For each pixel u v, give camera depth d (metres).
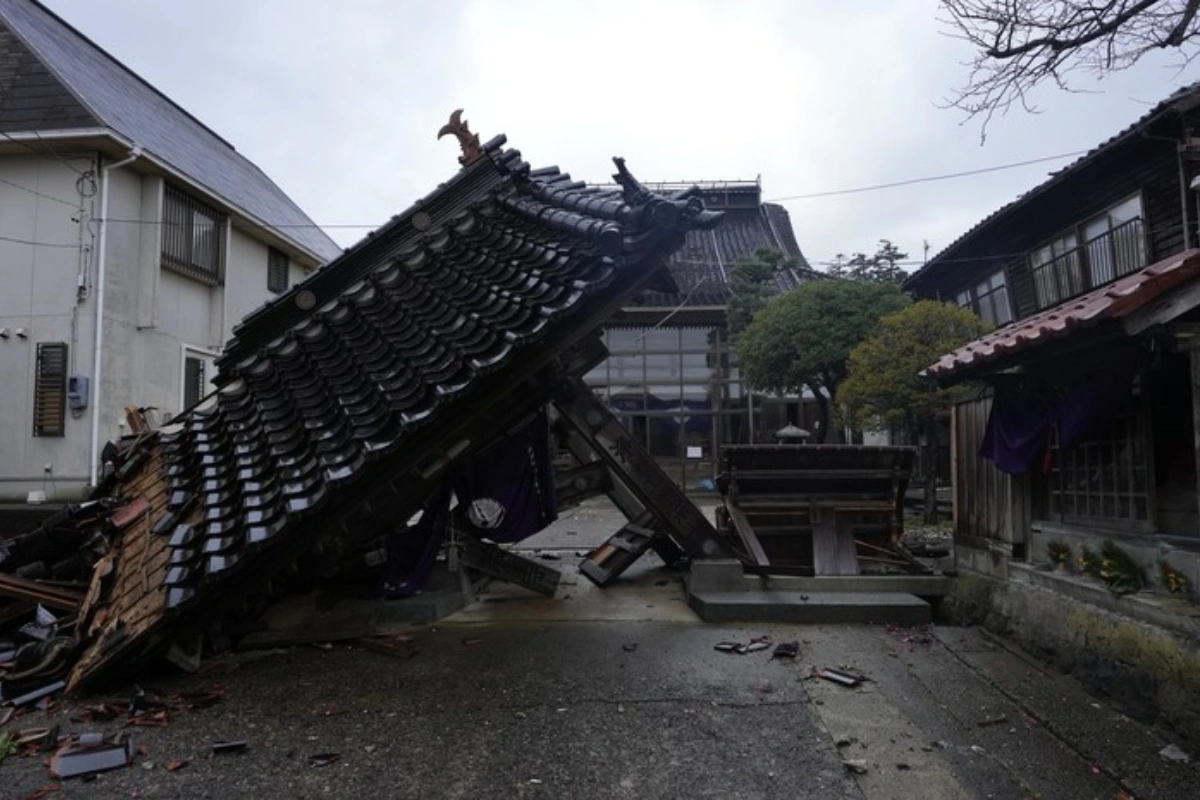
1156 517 4.91
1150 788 3.72
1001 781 3.82
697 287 23.75
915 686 5.19
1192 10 5.06
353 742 4.29
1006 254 17.77
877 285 17.67
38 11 17.08
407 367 5.95
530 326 5.44
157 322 14.38
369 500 6.02
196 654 5.63
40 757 4.14
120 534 7.00
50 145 13.12
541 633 6.53
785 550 8.93
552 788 3.75
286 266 20.06
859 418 14.41
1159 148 12.60
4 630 6.97
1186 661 4.28
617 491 8.66
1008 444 6.26
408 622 6.82
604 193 6.46
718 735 4.36
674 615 7.18
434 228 7.82
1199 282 4.14
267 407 6.66
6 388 13.32
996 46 5.69
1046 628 5.82
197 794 3.71
